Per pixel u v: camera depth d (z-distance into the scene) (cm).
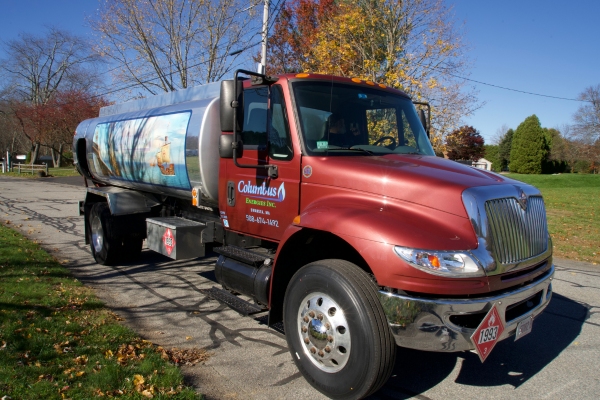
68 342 419
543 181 3375
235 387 368
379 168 368
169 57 2367
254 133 453
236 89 404
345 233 334
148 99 718
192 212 636
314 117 418
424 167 377
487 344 313
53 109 3781
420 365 417
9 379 344
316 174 393
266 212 441
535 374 403
